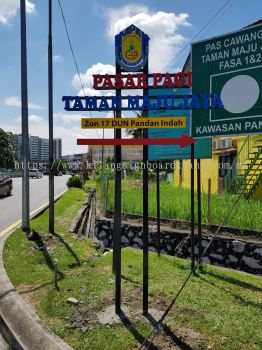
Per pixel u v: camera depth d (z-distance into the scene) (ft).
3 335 15.03
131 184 80.94
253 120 17.42
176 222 34.14
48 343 13.21
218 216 32.22
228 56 18.02
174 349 12.65
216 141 60.54
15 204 60.75
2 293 17.79
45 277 20.12
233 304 16.58
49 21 32.68
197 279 20.12
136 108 15.87
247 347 12.79
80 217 44.47
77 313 15.47
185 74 15.66
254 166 48.52
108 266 22.16
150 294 17.46
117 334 13.71
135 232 35.24
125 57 15.55
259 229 29.40
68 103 15.71
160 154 26.73
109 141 15.90
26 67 32.73
